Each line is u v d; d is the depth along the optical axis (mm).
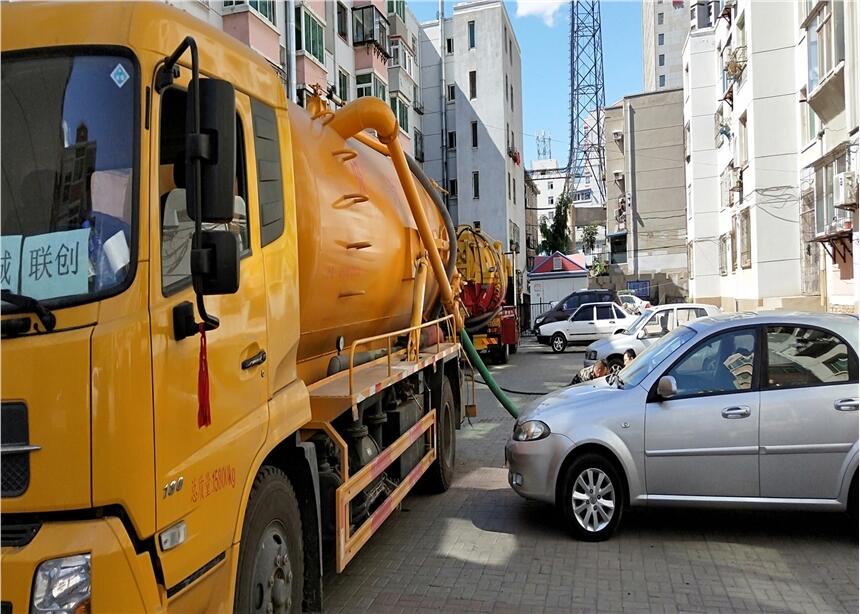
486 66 37719
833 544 5227
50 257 2340
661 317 14289
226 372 2875
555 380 15742
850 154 14836
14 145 2438
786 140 21953
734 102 26219
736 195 26328
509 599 4422
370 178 5664
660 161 45938
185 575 2488
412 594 4527
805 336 5285
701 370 5402
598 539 5371
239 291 3045
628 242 47125
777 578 4652
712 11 35406
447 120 38969
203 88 2430
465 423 10633
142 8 2578
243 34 16359
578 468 5422
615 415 5352
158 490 2348
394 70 33000
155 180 2469
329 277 4496
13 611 2123
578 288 32219
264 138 3508
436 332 7520
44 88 2469
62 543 2156
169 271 2549
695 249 34969
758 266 22453
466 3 37969
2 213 2391
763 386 5215
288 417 3465
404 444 5465
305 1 20531
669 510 6133
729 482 5145
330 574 4859
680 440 5211
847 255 16484
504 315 19578
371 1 27031
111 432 2199
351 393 4289
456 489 7059
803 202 20656
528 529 5742
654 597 4402
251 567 3043
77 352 2211
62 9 2533
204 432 2664
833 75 15695
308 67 20453
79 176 2410
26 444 2189
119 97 2457
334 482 4016
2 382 2203
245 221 3201
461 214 37875
